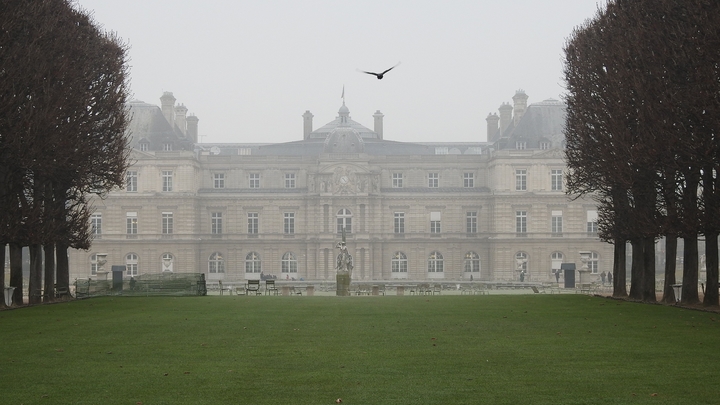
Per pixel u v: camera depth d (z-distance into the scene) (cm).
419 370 3262
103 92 7300
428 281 14012
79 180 6850
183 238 15162
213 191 15875
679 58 5478
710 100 5088
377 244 15550
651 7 5903
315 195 15588
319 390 2919
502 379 3091
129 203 15188
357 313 5472
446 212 15762
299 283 12862
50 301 7000
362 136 18550
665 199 6131
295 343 3975
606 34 6631
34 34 6038
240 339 4116
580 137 7381
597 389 2917
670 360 3462
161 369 3297
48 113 6041
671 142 5447
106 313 5531
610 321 4900
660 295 8400
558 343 3953
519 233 15188
